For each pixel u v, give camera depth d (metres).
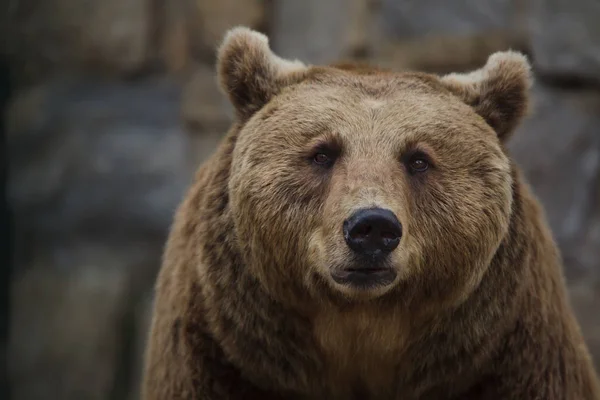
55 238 22.66
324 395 9.74
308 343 9.41
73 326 22.22
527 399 9.64
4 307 23.41
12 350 22.73
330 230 8.76
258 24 21.69
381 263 8.54
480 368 9.49
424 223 9.05
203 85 21.73
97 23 22.41
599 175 19.53
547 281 9.93
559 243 19.27
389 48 20.58
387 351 9.40
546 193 19.41
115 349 22.12
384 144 9.04
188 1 22.12
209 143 21.62
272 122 9.40
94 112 22.42
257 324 9.39
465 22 20.25
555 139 19.42
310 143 9.18
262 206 9.17
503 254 9.43
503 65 9.80
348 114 9.21
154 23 22.31
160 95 22.33
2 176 22.97
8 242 23.09
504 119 9.85
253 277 9.34
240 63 9.91
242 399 9.74
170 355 9.95
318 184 9.12
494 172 9.24
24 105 22.81
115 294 22.09
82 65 22.70
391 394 9.75
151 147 22.05
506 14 20.09
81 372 22.17
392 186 8.80
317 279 9.08
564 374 9.91
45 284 22.50
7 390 23.14
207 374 9.73
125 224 22.27
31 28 22.67
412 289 9.12
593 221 19.47
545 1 19.53
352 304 9.15
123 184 22.17
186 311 9.78
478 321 9.35
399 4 20.55
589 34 19.34
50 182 22.47
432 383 9.51
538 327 9.69
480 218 9.10
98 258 22.36
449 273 9.14
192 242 9.92
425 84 9.66
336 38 20.83
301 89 9.60
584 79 19.50
